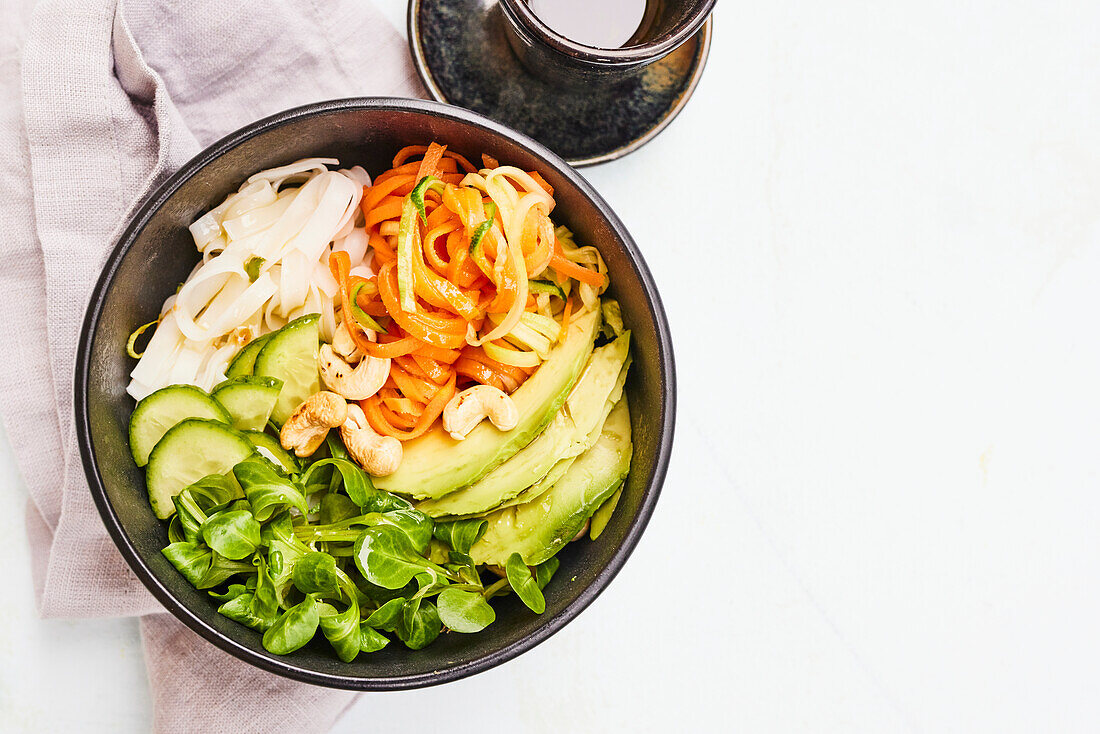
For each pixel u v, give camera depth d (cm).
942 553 59
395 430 50
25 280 54
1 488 55
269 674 54
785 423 58
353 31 55
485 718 56
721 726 57
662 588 57
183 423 48
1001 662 59
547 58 51
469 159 51
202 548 48
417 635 48
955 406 59
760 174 58
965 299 59
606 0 55
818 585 58
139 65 52
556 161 49
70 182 53
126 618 55
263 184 51
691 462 57
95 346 48
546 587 51
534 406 50
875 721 58
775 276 58
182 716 53
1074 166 59
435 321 49
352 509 49
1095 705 59
